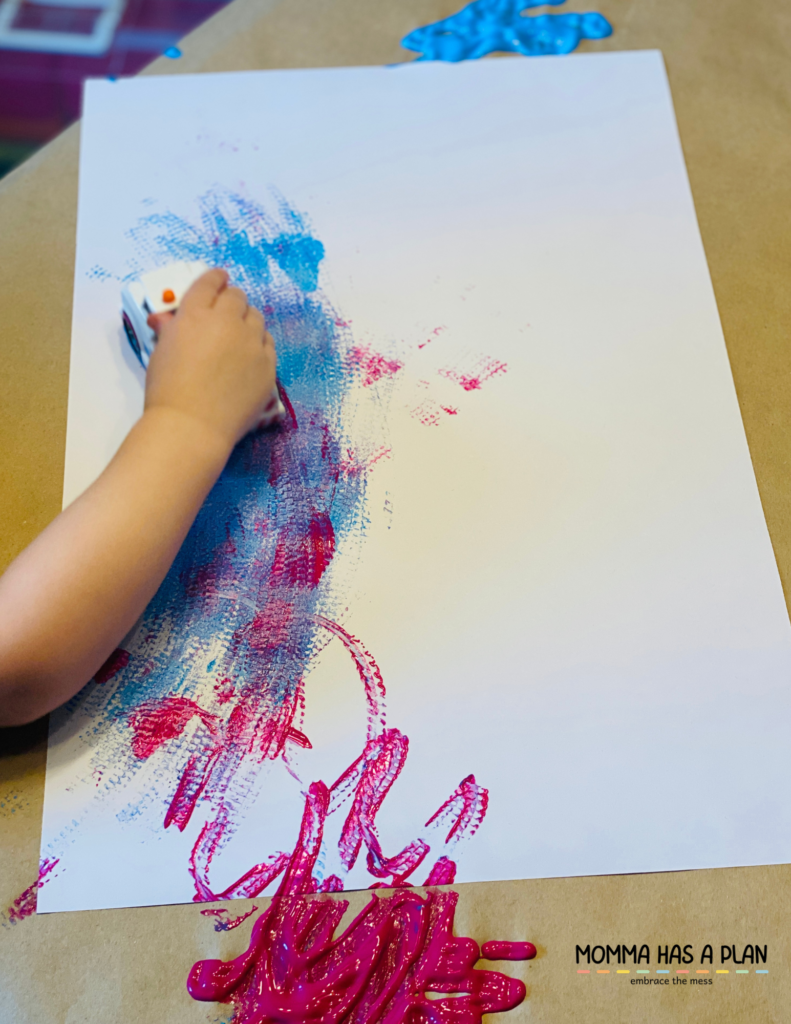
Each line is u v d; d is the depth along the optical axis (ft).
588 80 2.22
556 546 1.69
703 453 1.78
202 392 1.62
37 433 1.79
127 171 2.08
